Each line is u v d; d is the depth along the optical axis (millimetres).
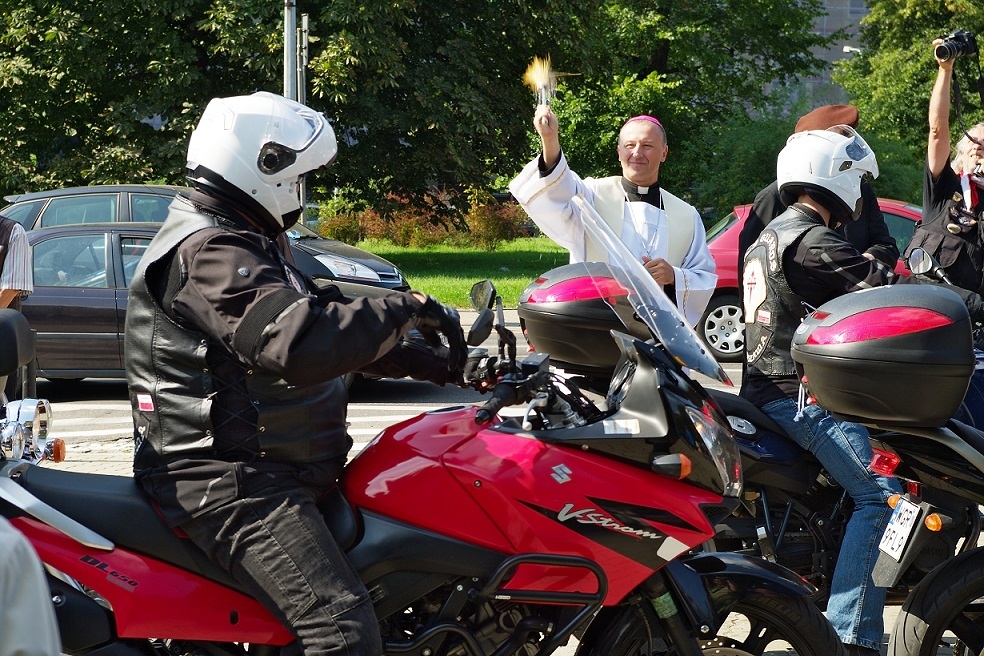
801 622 2748
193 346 2275
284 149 2348
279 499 2314
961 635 3107
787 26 31672
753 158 25047
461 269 22094
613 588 2555
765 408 3686
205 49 22281
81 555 2332
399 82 22078
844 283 3432
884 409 2805
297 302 2160
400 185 24250
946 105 4664
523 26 23672
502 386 2404
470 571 2479
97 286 8289
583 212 2793
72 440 7090
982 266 4668
